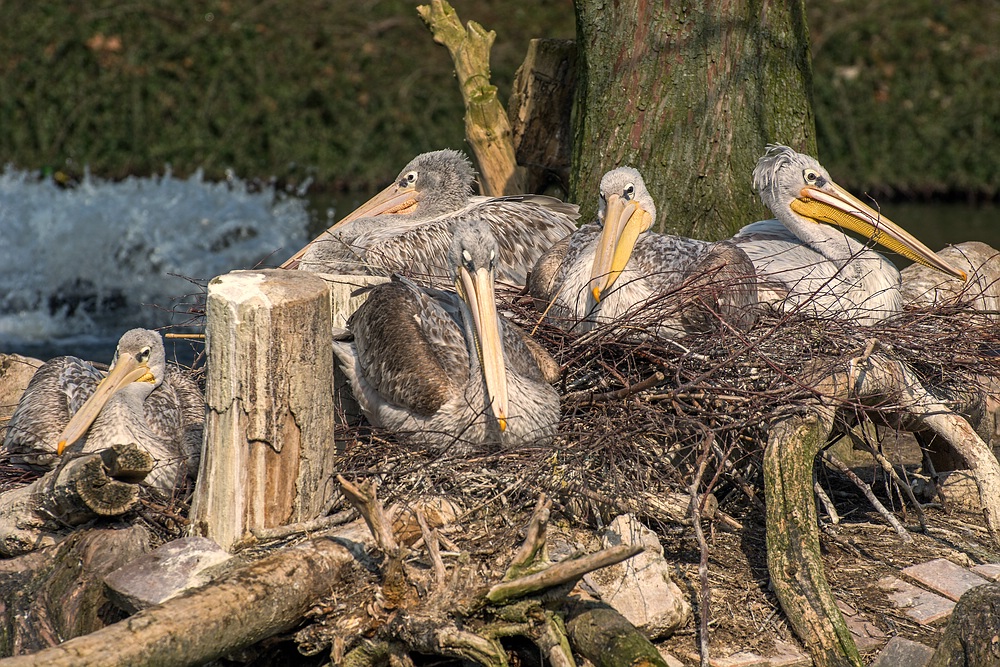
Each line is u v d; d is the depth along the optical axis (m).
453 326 10.42
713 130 12.68
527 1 37.25
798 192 11.84
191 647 7.18
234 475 8.48
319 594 7.89
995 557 9.51
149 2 35.12
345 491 7.66
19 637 8.41
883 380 9.80
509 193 15.62
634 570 8.30
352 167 34.16
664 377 9.52
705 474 9.48
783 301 10.47
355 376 10.46
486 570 7.88
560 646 7.36
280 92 34.66
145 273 24.98
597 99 13.15
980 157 32.38
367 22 36.03
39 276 23.83
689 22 12.62
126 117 34.00
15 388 12.38
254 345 8.31
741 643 8.18
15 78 33.72
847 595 8.88
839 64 34.00
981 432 11.55
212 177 33.75
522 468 8.96
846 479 11.45
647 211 11.40
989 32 34.31
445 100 34.84
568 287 11.02
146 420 9.95
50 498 8.87
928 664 7.84
